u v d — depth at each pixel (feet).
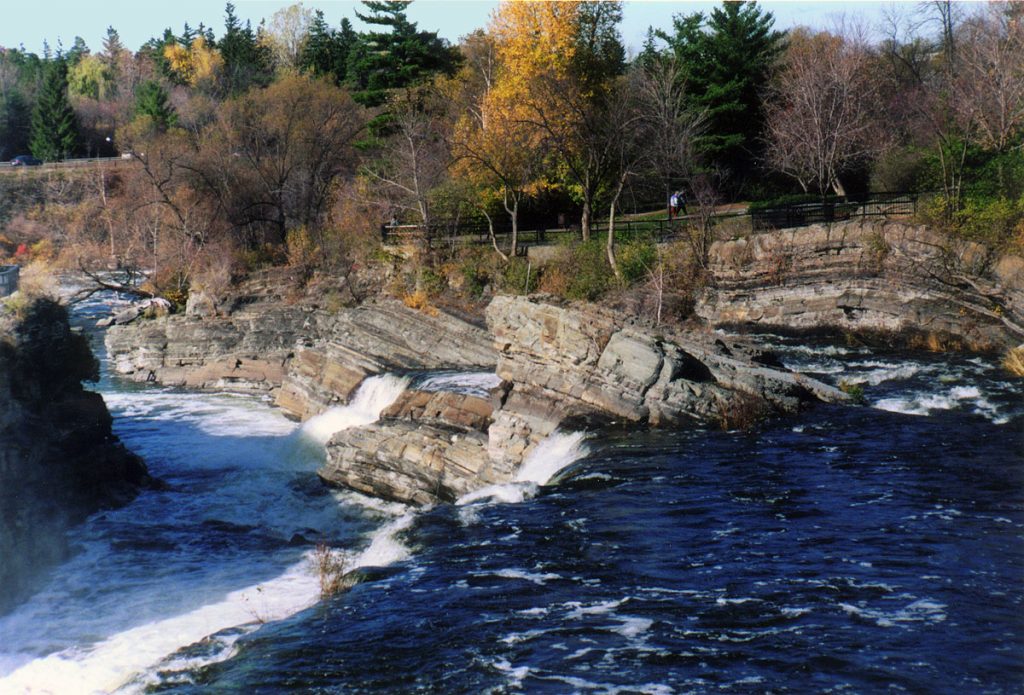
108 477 111.96
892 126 225.56
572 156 187.73
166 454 137.90
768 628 54.60
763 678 49.11
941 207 156.97
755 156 241.14
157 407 165.58
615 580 63.36
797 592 59.26
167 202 240.94
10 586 82.99
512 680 50.49
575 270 173.78
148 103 416.05
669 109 195.11
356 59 364.79
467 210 202.80
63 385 108.68
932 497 75.61
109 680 65.87
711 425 102.47
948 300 147.95
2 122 474.90
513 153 189.37
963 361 136.05
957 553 63.98
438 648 55.06
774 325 165.58
